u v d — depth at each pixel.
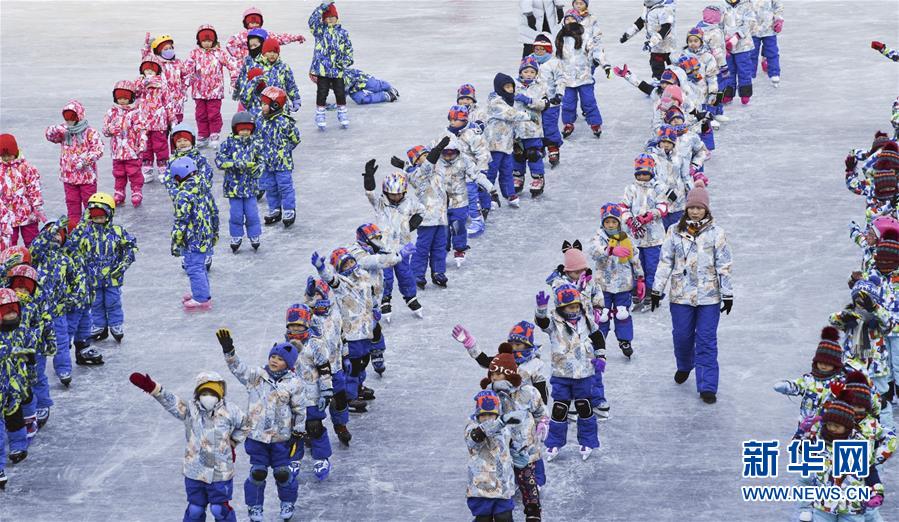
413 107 51.44
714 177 41.31
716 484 23.03
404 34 68.19
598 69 57.16
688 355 26.92
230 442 20.94
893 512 21.91
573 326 23.52
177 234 31.73
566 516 22.08
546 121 42.56
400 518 22.28
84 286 28.41
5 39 70.50
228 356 21.41
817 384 20.48
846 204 38.31
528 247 35.94
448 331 30.45
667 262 26.42
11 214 35.66
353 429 25.77
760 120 47.84
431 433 25.50
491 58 60.28
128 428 26.23
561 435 24.02
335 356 24.41
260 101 41.28
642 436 25.00
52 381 28.69
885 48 39.31
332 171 43.69
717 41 48.16
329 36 47.69
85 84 57.97
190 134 32.84
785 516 21.86
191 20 74.38
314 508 22.75
